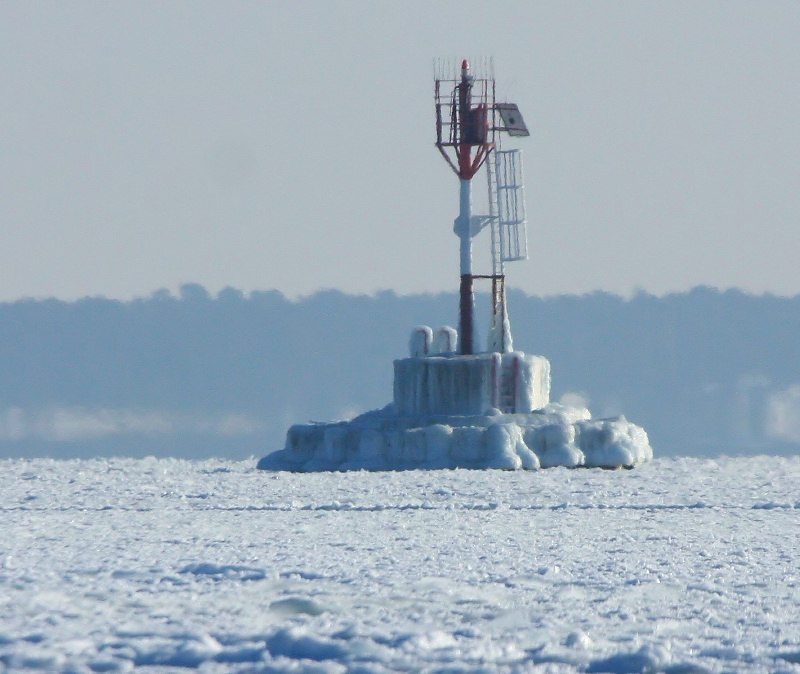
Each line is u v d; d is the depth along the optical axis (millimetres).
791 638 47562
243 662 44469
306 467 145875
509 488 119062
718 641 47188
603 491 115250
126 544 73062
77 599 54281
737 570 63438
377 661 44531
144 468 145875
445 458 145000
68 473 137000
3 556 66875
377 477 132875
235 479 130750
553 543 74250
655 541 75625
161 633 47875
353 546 72250
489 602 54469
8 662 43656
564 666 44062
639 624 50062
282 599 54125
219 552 69500
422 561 66062
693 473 141250
